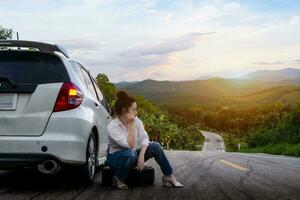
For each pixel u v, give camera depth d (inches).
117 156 215.3
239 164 382.0
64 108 210.5
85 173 219.8
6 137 205.2
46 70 215.3
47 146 204.7
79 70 239.0
